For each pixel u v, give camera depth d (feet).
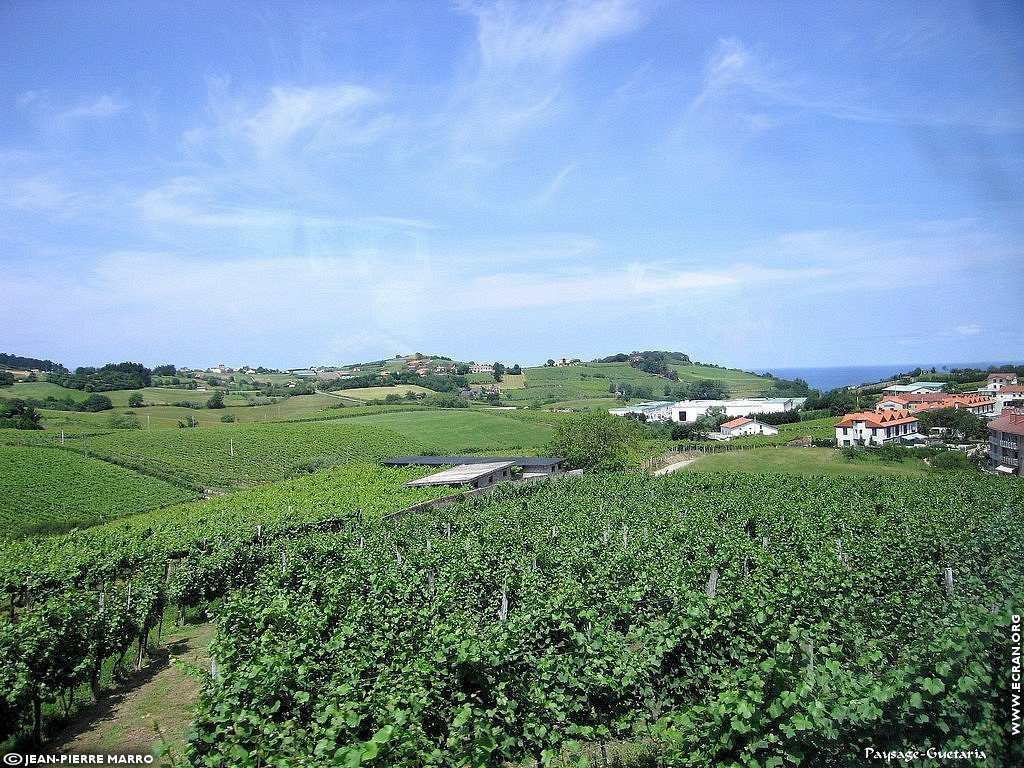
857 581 44.24
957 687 22.18
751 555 52.90
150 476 176.86
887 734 22.34
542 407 394.52
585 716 29.50
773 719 23.09
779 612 36.55
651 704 29.66
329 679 32.09
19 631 34.58
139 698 39.55
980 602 32.81
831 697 23.34
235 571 65.41
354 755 20.49
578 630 35.53
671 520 75.10
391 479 157.69
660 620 33.27
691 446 235.20
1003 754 21.01
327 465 206.49
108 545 77.51
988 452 172.86
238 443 225.15
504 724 28.07
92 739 33.47
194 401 350.84
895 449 179.83
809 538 60.49
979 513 69.36
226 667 30.53
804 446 216.13
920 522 65.31
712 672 31.60
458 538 68.74
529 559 56.08
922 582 42.47
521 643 32.37
